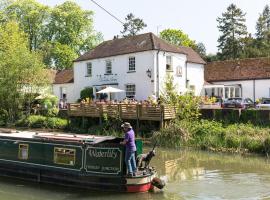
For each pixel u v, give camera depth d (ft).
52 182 47.85
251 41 266.16
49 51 184.85
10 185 48.29
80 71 141.38
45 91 118.62
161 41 125.70
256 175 52.95
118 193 43.52
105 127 92.63
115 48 131.54
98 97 131.23
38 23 192.75
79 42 193.06
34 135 51.08
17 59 111.96
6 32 130.41
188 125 80.48
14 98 113.60
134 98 122.83
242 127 77.46
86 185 45.06
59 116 111.75
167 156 68.54
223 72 148.05
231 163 61.77
